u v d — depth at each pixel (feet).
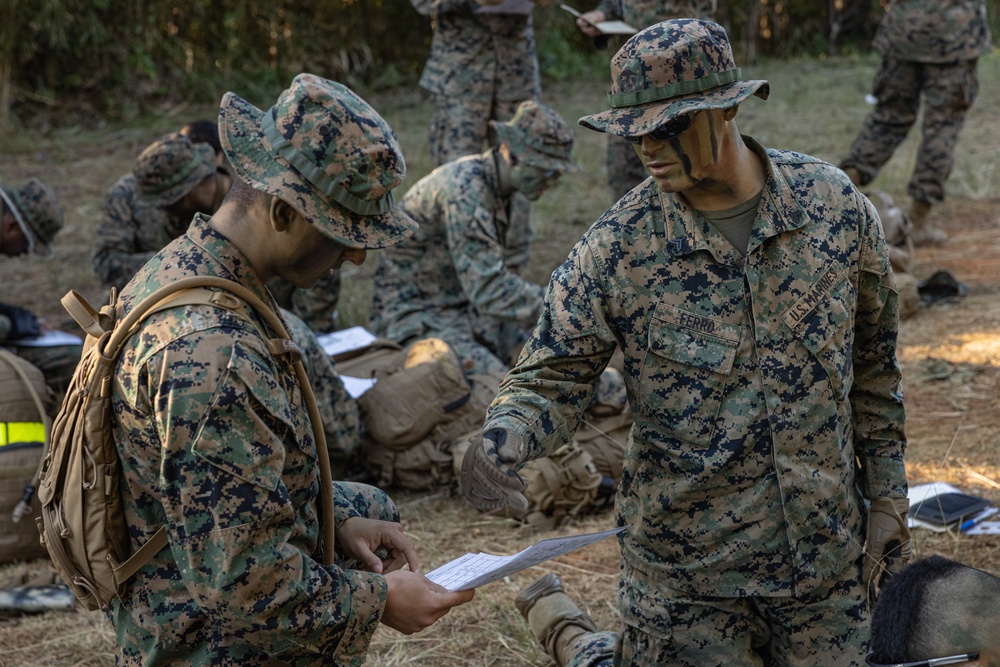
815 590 7.14
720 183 6.63
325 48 43.32
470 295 14.17
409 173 29.96
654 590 7.30
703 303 6.77
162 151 13.83
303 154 5.54
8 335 14.42
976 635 4.90
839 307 6.85
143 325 5.48
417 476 13.44
